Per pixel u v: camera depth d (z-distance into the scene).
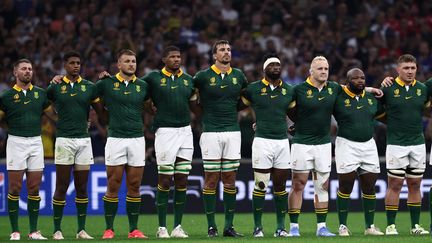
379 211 46.97
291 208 34.69
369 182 34.75
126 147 33.62
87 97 33.84
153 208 46.41
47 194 45.53
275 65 33.88
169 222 42.09
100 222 42.38
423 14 66.00
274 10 63.28
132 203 34.06
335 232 37.44
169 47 34.09
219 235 34.91
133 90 33.75
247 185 46.56
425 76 60.12
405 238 32.16
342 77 57.25
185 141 34.22
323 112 34.22
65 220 43.19
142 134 33.94
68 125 33.75
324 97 34.19
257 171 34.22
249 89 34.38
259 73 56.69
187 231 37.84
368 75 58.28
